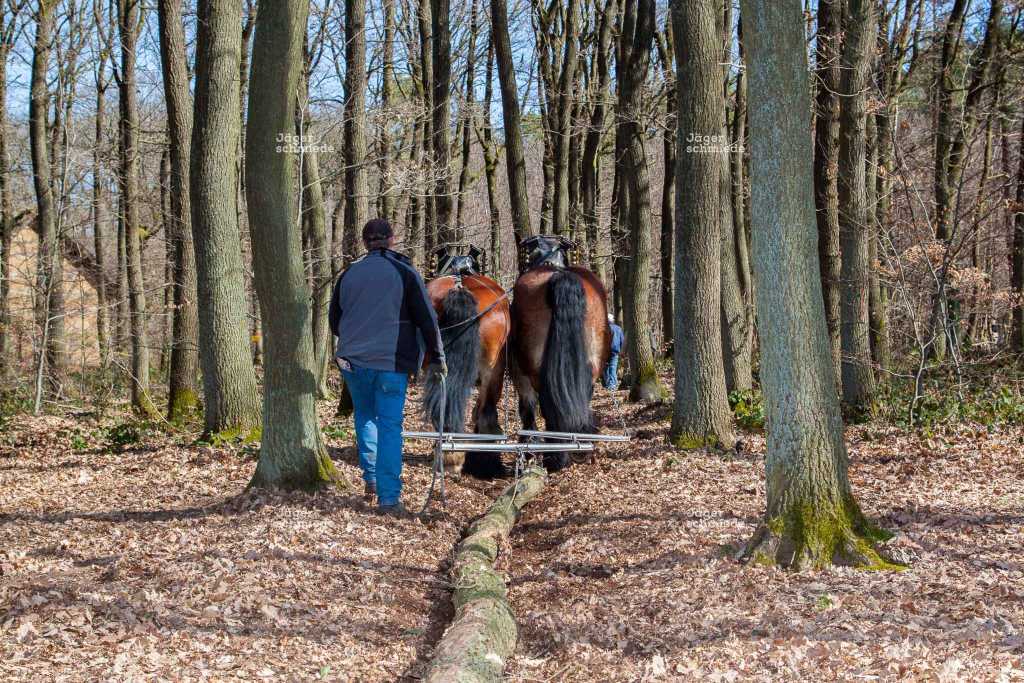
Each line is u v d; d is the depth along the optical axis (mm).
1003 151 21000
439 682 4293
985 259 20562
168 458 10852
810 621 5062
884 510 7977
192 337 15688
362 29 16609
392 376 7809
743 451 11055
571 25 21469
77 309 21484
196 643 4781
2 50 20969
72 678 4203
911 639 4730
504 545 7527
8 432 15773
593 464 10664
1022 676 4137
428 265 17812
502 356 9758
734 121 19109
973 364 16766
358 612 5582
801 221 6180
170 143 15461
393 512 7855
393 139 20734
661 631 5129
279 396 8227
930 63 20531
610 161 31062
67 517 7895
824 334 6285
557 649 5164
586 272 10305
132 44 19266
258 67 7738
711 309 11305
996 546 6668
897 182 17328
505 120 16516
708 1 11148
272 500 7844
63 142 23125
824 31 16516
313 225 18125
